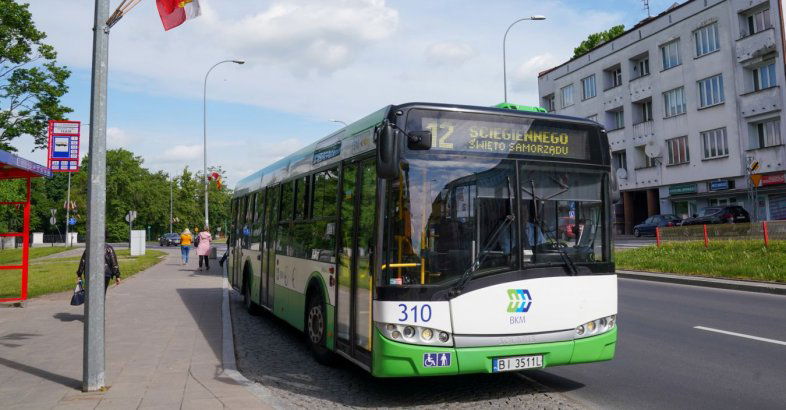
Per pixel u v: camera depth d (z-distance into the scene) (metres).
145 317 11.50
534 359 5.78
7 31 33.25
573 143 6.32
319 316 7.78
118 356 7.95
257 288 11.95
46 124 35.25
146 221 95.88
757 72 35.50
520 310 5.76
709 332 9.48
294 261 9.08
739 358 7.70
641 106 44.41
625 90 44.94
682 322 10.46
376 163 5.81
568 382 6.77
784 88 33.59
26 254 13.44
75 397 5.90
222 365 7.41
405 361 5.51
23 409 5.50
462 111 6.01
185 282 19.16
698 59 38.72
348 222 6.87
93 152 6.18
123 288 17.17
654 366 7.42
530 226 5.97
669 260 20.59
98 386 6.16
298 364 7.92
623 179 45.22
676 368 7.29
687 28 39.47
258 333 10.41
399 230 5.71
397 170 5.56
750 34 35.28
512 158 6.06
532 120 6.20
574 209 6.19
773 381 6.60
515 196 5.98
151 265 28.27
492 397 6.19
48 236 91.19
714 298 13.64
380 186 5.84
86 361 6.16
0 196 68.31
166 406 5.57
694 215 35.94
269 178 11.54
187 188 98.94
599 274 6.16
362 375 7.26
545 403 5.94
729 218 32.56
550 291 5.89
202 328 10.25
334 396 6.33
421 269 5.62
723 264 18.42
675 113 40.69
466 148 5.96
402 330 5.52
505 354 5.66
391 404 5.99
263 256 11.45
